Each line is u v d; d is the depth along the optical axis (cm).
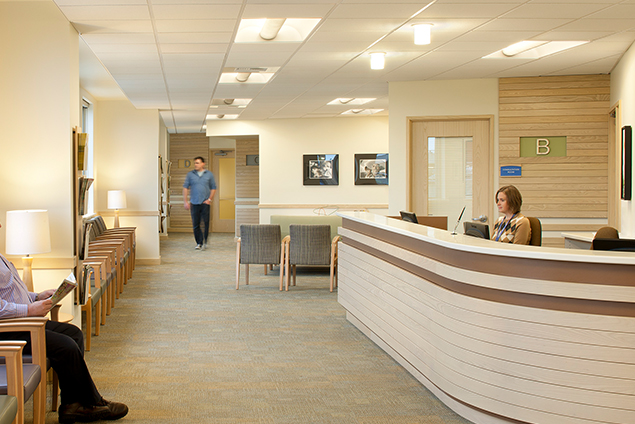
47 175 453
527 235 452
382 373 416
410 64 667
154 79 725
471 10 462
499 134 753
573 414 290
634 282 279
